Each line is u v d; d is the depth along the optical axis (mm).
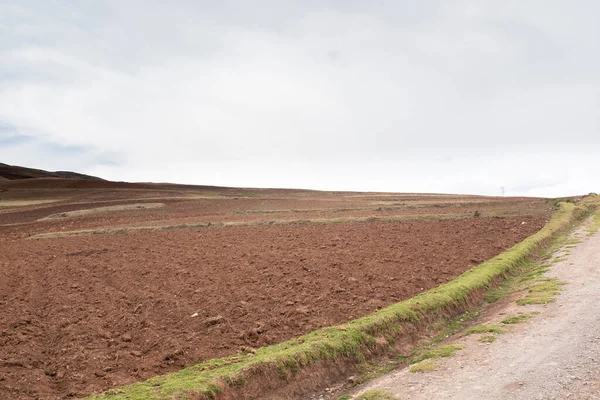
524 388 9531
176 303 18828
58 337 15055
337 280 21547
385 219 44469
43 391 11070
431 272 22625
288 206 67875
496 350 12055
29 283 23234
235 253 29781
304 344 12930
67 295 20469
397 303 16922
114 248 34312
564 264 22266
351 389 11539
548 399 8922
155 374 12086
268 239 35406
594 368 10023
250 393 10852
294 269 24078
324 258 26688
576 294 16625
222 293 20094
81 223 55688
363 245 30656
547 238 30234
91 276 24609
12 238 45219
